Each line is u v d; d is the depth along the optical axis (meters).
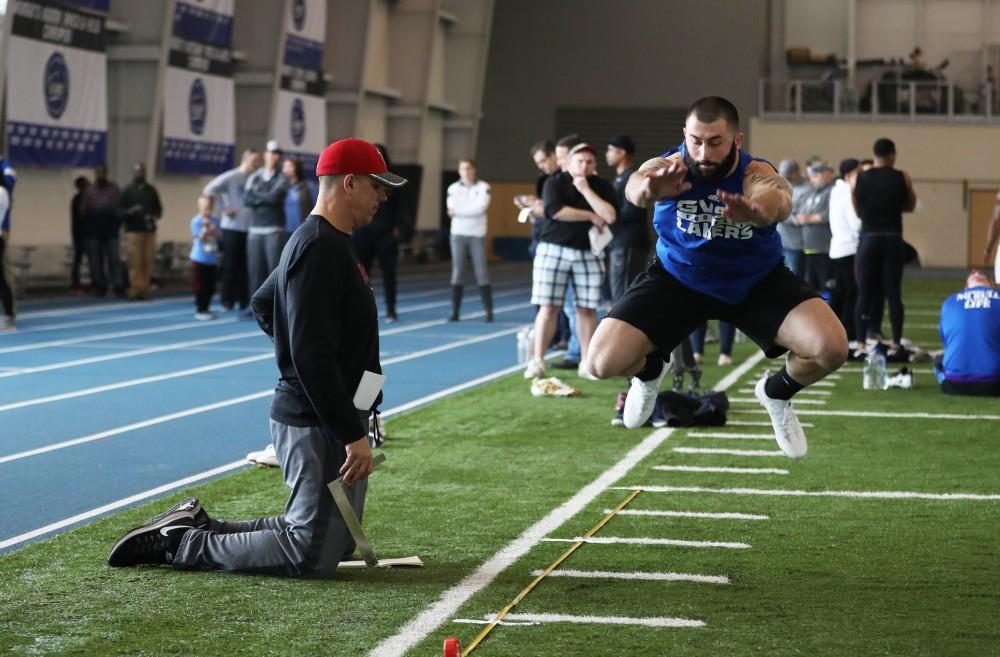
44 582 4.88
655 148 40.97
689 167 5.06
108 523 5.91
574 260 10.81
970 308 10.41
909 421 9.06
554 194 10.76
